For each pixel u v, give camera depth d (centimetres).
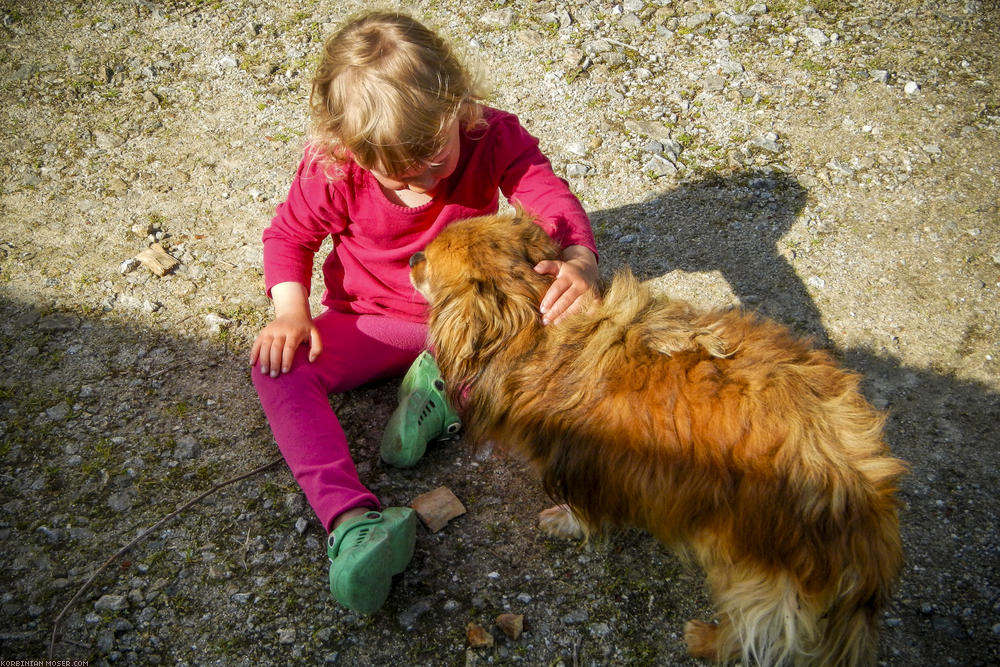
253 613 215
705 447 183
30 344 289
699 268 325
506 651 210
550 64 419
